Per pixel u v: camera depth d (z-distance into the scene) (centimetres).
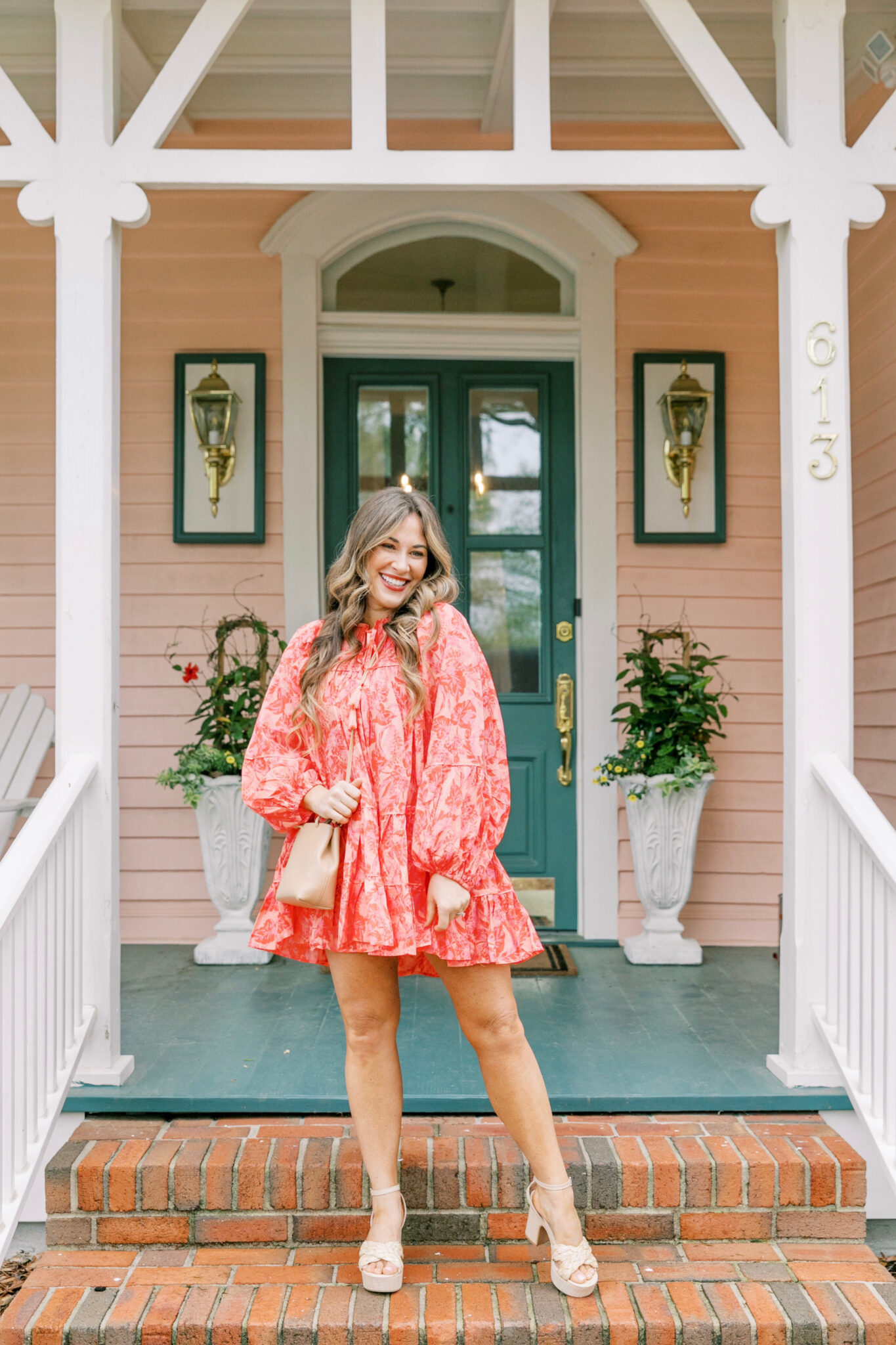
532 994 340
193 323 416
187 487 415
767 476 424
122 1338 200
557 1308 202
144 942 413
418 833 184
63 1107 248
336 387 426
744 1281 214
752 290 424
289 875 190
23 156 263
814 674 266
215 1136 241
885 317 394
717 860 419
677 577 423
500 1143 235
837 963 255
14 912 215
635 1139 239
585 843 416
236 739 378
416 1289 209
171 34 350
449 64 371
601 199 421
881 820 237
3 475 416
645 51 365
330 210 412
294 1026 303
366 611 206
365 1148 206
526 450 431
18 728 384
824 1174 228
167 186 267
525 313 428
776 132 267
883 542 399
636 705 393
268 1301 206
